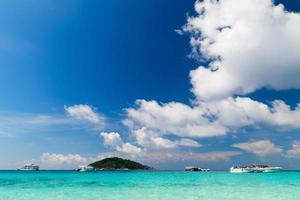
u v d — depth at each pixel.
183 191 39.19
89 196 34.31
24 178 73.56
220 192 38.16
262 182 56.56
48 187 45.31
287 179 68.44
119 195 35.06
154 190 40.75
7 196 34.38
